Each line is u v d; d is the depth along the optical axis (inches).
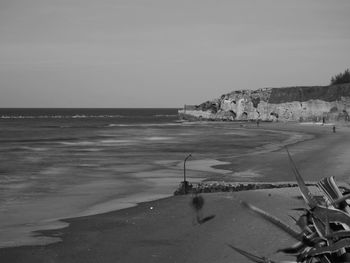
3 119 6628.9
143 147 1948.8
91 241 410.0
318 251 158.9
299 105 5275.6
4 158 1467.8
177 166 1228.5
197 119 6496.1
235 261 303.1
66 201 703.7
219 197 513.7
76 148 1891.0
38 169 1170.0
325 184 182.5
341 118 4736.7
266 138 2632.9
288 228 175.3
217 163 1290.6
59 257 367.9
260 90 6003.9
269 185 679.7
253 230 364.2
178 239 382.9
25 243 418.6
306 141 2262.6
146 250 362.9
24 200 717.3
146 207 558.3
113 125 4690.0
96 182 932.6
